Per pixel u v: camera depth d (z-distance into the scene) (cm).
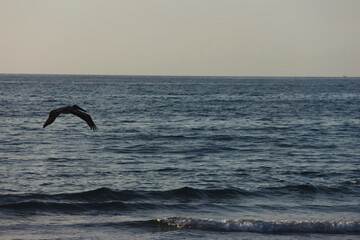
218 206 2395
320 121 6500
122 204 2364
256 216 2252
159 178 2930
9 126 5406
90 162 3394
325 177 2991
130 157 3616
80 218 2191
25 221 2117
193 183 2814
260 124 6041
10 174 2956
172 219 2133
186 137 4725
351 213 2303
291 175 3039
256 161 3516
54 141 4356
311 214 2281
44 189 2625
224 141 4503
